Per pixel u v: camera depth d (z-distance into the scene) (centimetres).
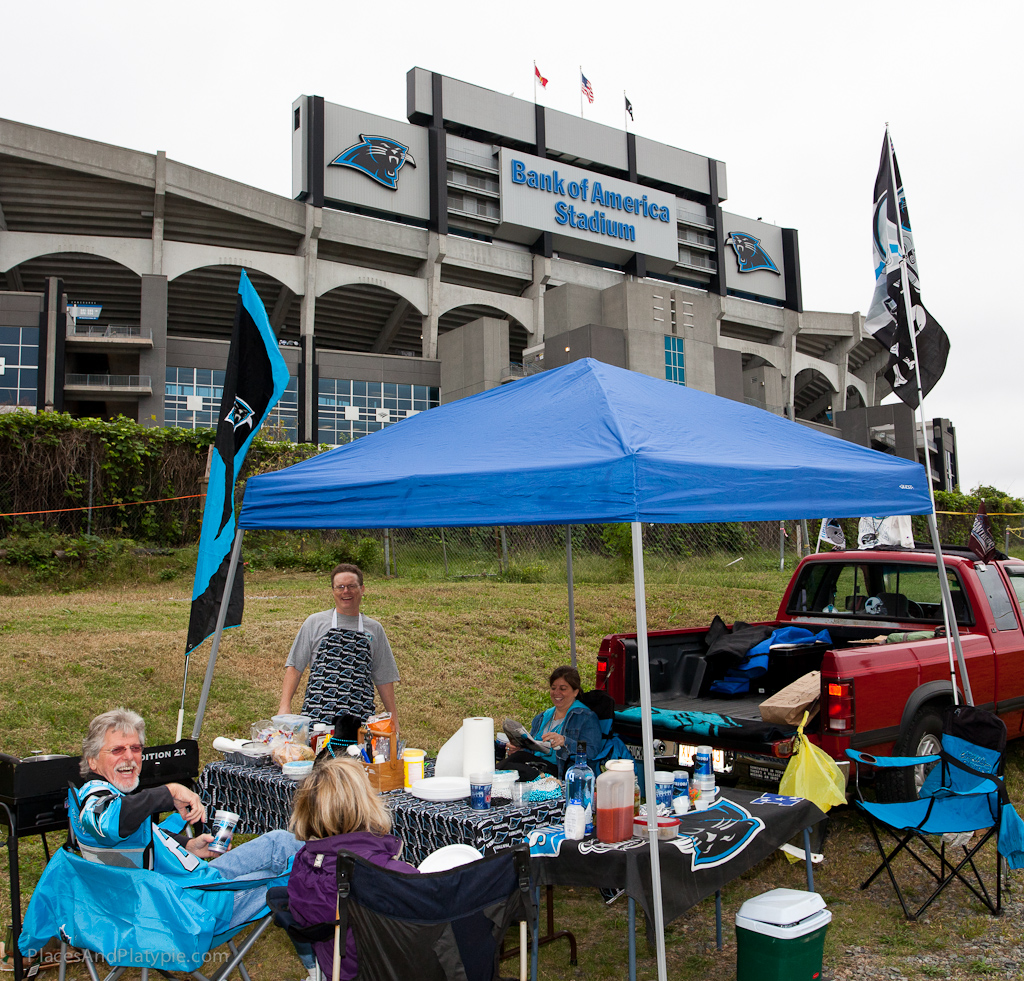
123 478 2541
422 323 7269
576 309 6462
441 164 6956
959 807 462
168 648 1038
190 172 5803
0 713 781
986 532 704
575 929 439
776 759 520
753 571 2219
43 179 5581
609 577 2023
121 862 326
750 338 9019
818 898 355
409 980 267
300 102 6588
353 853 277
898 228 641
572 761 473
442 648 1173
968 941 420
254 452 2959
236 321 520
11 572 1888
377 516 443
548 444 426
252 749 475
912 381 627
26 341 4909
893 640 614
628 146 8150
